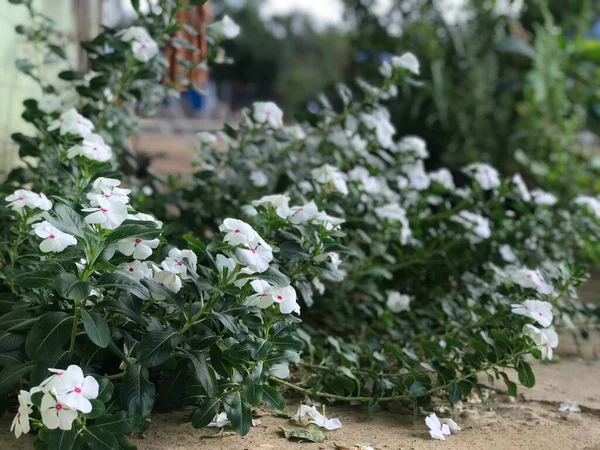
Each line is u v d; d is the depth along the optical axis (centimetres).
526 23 229
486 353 74
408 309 102
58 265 59
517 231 113
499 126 200
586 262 157
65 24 131
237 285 64
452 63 207
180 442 66
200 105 696
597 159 190
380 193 109
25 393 54
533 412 80
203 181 109
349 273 104
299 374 84
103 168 81
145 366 61
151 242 63
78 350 64
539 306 74
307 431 69
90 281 61
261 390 63
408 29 207
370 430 72
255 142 105
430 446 68
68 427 52
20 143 94
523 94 207
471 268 113
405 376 82
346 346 89
